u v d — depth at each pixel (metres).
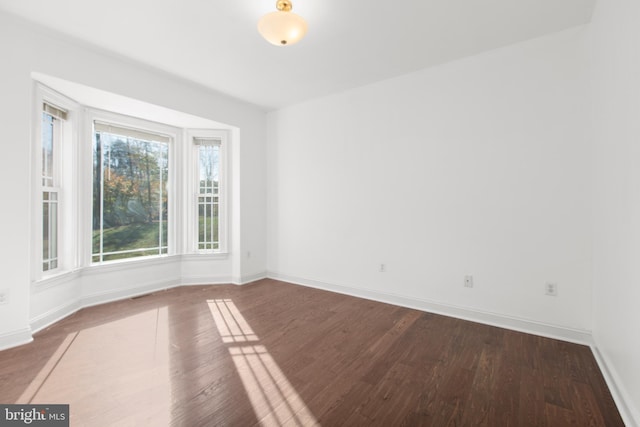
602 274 2.14
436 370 2.11
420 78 3.30
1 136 2.36
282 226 4.61
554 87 2.59
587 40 2.46
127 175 3.81
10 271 2.41
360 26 2.51
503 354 2.33
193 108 3.74
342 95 3.91
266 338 2.61
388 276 3.56
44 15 2.35
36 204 2.73
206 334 2.69
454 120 3.09
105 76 2.96
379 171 3.62
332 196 4.04
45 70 2.58
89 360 2.21
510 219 2.80
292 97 4.12
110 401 1.75
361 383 1.96
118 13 2.33
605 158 2.04
